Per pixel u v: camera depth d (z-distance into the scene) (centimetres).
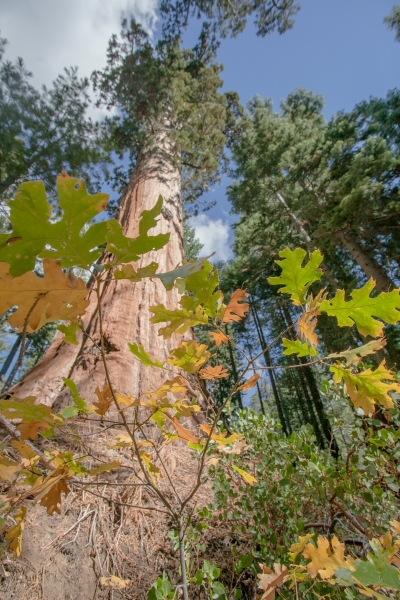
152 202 456
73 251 41
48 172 580
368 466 100
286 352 65
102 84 812
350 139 748
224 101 945
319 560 51
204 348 68
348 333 639
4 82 544
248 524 108
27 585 86
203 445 85
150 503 124
